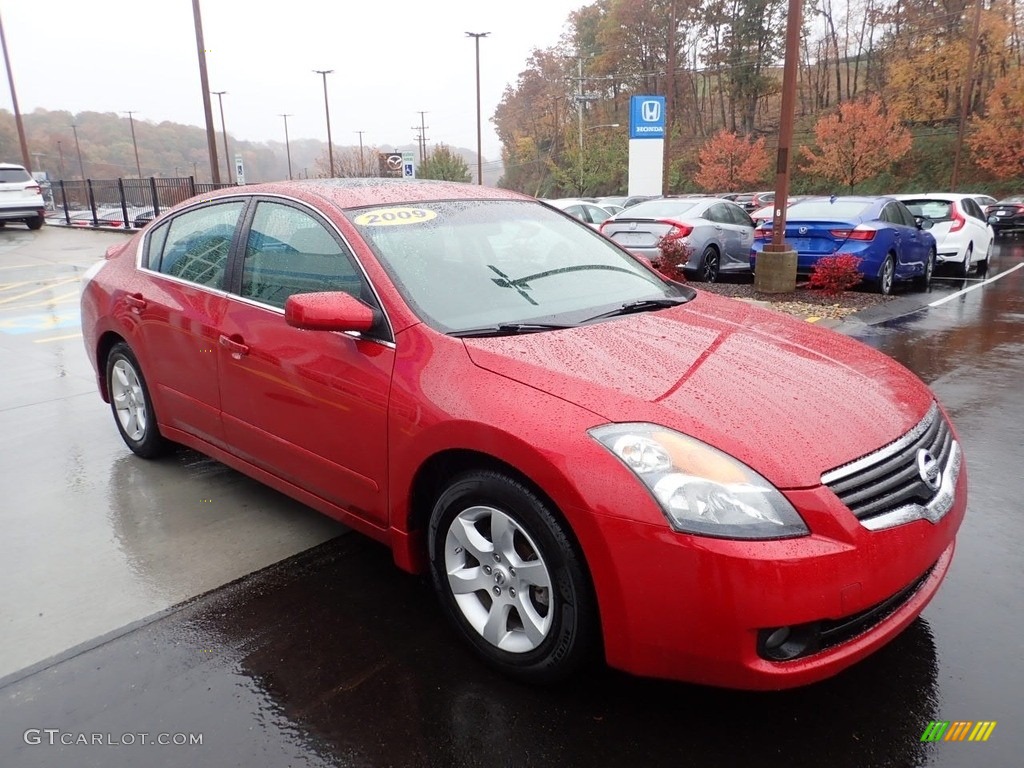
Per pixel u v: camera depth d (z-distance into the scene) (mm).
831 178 46406
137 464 4613
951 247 13062
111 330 4445
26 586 3248
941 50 51562
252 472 3711
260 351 3350
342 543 3617
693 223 11805
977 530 3615
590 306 3238
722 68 68188
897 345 7586
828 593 2094
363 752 2297
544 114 93625
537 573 2424
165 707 2502
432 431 2600
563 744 2309
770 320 3391
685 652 2166
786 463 2191
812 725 2371
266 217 3598
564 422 2322
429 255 3201
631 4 77750
